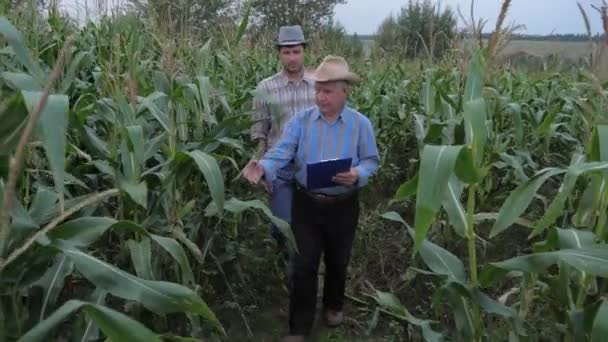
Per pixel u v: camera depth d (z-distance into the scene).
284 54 5.14
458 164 2.62
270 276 5.26
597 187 2.96
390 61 10.59
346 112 4.13
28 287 2.63
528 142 7.34
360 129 4.14
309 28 15.39
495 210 6.21
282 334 4.77
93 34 7.36
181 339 2.23
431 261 3.15
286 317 5.02
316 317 4.99
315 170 3.83
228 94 6.13
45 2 7.05
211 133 4.37
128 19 6.43
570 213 4.15
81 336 2.79
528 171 6.79
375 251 5.85
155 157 4.31
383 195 7.38
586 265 2.49
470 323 3.04
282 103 5.17
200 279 4.79
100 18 7.79
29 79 2.58
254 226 5.52
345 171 3.88
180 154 3.56
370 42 12.48
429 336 3.15
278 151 4.12
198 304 2.32
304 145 4.11
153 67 6.61
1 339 2.34
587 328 2.75
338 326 4.84
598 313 2.40
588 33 3.47
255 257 5.02
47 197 2.64
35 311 2.62
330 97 3.98
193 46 6.68
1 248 1.82
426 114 6.94
